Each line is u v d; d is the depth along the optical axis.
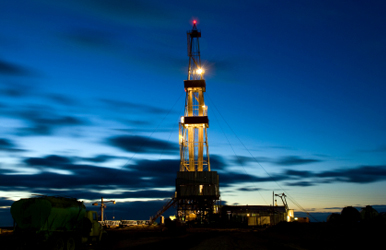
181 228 65.88
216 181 109.75
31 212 26.41
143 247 34.56
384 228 35.25
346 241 33.84
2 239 25.98
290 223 66.62
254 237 52.78
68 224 29.16
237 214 108.69
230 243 40.38
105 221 103.31
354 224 45.91
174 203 111.25
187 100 122.81
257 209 111.75
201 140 118.25
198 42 129.50
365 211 46.88
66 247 28.59
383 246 28.41
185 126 119.25
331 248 30.67
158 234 60.16
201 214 108.25
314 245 33.88
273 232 66.19
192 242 41.88
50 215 26.64
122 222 106.62
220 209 112.06
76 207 30.16
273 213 105.31
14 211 26.44
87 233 32.38
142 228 90.19
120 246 35.72
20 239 25.91
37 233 26.14
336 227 47.72
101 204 81.94
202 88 123.94
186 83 123.00
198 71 127.31
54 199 27.78
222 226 103.06
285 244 37.25
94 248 32.75
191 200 110.69
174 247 34.88
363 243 31.14
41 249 26.05
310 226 59.22
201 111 122.94
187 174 110.38
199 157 116.75
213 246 36.53
